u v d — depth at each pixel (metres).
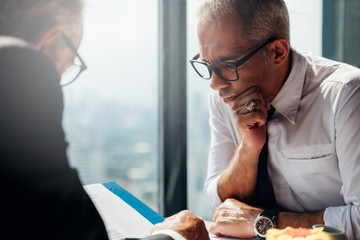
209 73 1.23
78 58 0.72
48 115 0.53
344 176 1.15
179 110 2.10
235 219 1.19
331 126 1.21
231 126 1.50
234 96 1.27
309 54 1.39
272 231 0.74
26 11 0.61
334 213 1.11
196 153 2.15
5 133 0.50
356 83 1.17
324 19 2.57
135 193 2.05
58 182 0.53
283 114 1.30
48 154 0.52
